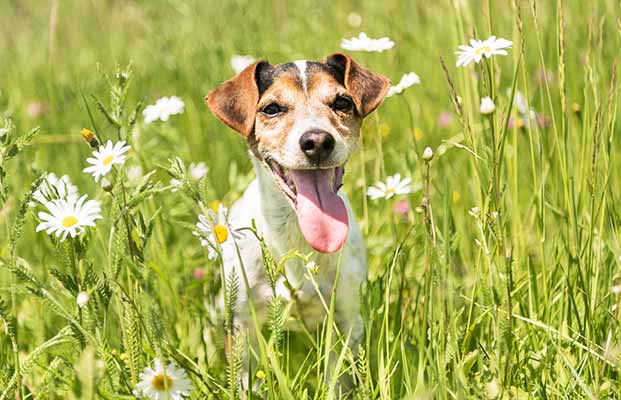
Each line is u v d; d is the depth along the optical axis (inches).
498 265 143.0
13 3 372.8
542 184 142.3
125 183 129.9
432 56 249.8
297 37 288.8
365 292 148.3
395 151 210.5
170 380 114.6
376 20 281.1
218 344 147.2
